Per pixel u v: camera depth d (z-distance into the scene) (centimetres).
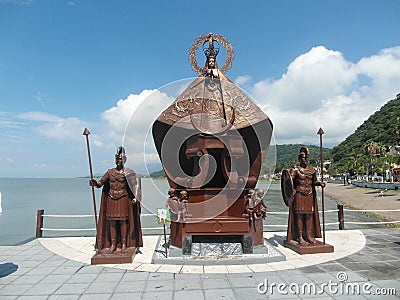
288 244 947
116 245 880
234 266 769
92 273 734
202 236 852
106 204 889
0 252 948
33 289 639
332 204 4288
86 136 870
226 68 984
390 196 4612
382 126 10062
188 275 708
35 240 1115
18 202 4422
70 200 4647
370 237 1103
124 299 584
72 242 1085
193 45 986
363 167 7812
